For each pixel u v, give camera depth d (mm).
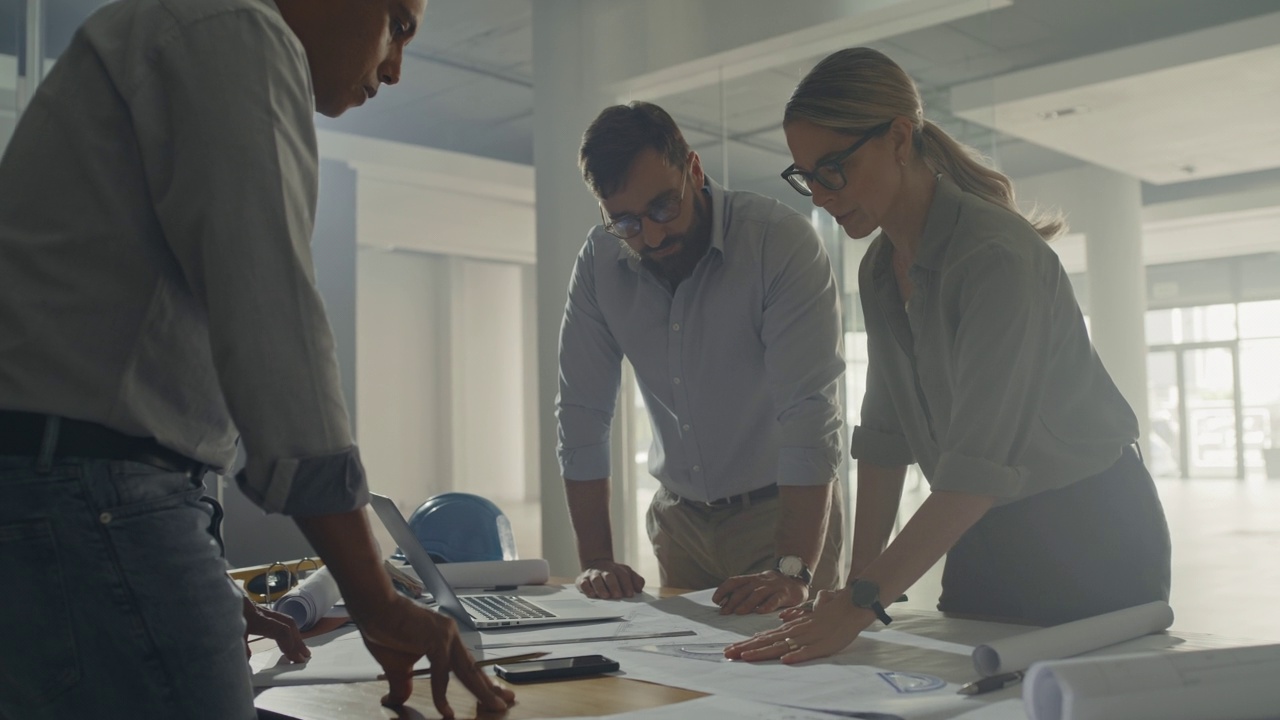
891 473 1684
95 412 811
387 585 905
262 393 802
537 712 1006
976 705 1011
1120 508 1506
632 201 1825
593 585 1813
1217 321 16547
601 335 2158
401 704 1020
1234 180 12125
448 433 15445
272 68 854
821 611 1291
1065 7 6859
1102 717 837
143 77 833
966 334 1333
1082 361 1484
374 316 14875
